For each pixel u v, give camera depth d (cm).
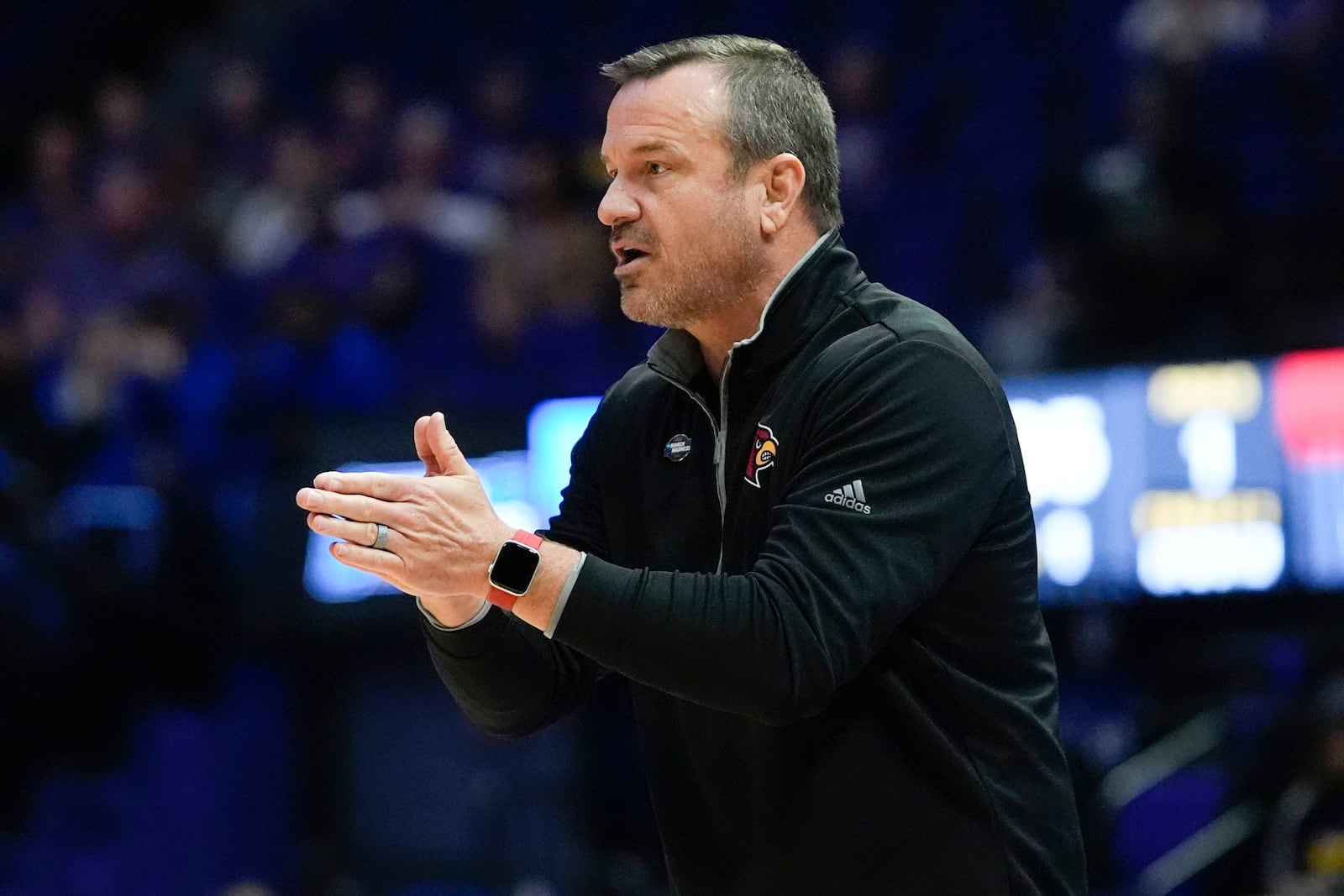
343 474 721
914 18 3144
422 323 2564
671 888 842
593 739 2270
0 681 2184
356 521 712
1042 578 2017
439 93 3372
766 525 786
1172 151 2414
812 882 764
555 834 2189
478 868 2214
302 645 2284
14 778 2283
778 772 770
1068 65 2942
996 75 2978
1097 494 2000
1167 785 2031
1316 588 1927
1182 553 1969
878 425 748
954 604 769
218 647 2284
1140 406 1989
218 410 2372
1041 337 2264
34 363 2742
